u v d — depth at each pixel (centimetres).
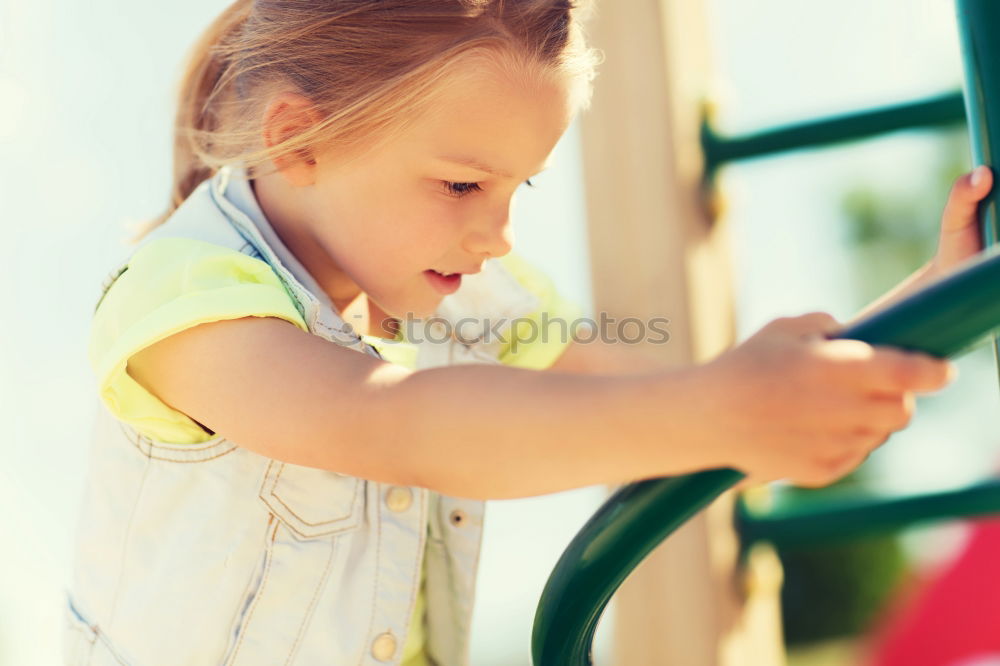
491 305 109
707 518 122
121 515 84
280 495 82
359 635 83
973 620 358
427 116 79
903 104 119
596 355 113
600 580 52
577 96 82
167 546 82
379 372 58
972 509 117
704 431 44
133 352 70
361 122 82
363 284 86
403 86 80
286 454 61
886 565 509
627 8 128
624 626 124
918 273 75
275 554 81
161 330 68
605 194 128
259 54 92
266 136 89
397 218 83
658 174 126
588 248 128
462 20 79
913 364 40
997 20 60
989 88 60
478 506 93
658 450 45
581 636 54
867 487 124
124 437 85
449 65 79
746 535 124
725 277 130
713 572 122
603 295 127
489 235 83
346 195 85
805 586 517
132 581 83
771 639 127
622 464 46
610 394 47
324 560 83
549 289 114
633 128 127
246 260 77
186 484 81
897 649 380
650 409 45
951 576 365
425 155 80
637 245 126
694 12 130
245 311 68
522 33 80
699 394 44
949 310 41
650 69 127
